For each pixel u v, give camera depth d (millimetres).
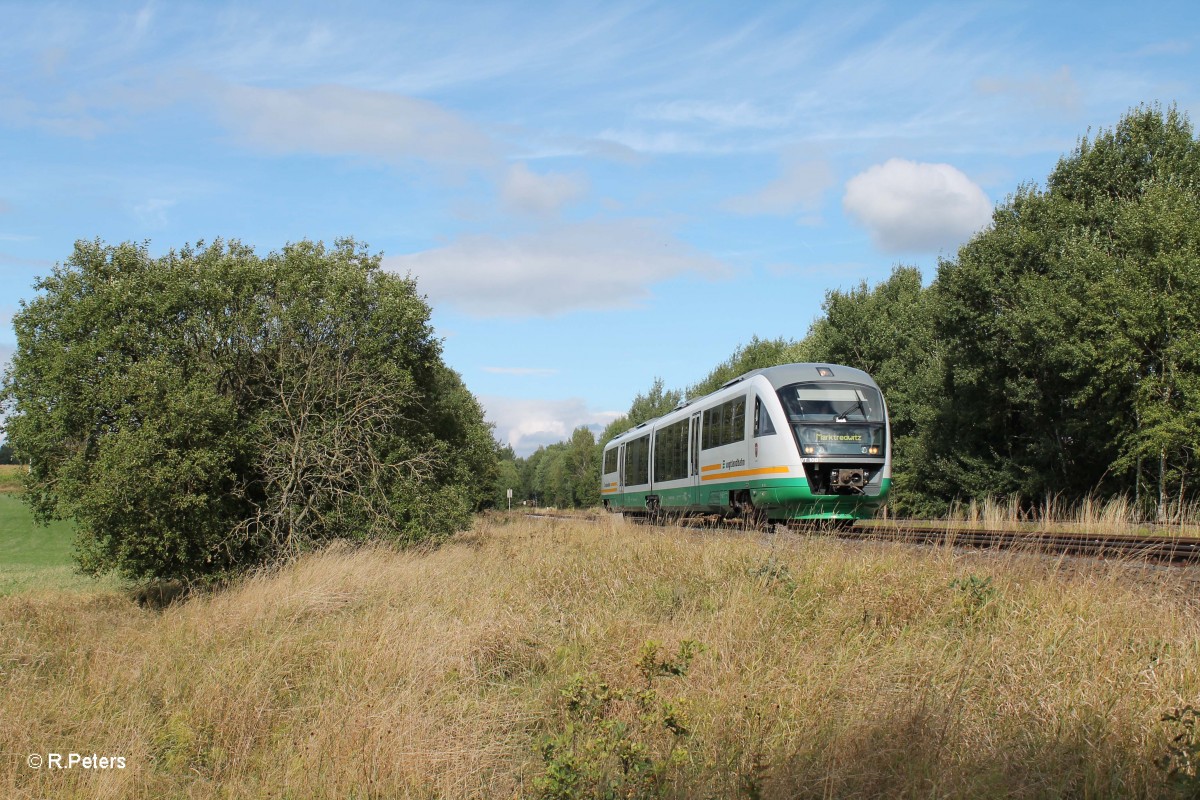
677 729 5918
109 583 22188
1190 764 4832
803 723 6105
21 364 19281
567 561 13062
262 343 20531
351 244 22984
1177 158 31000
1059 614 7590
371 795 6055
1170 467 23828
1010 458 31188
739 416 20281
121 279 19406
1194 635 6785
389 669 8266
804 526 16094
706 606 9805
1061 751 5270
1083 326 24016
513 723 7207
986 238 31141
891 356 42656
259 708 7598
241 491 19094
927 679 6547
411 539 19906
